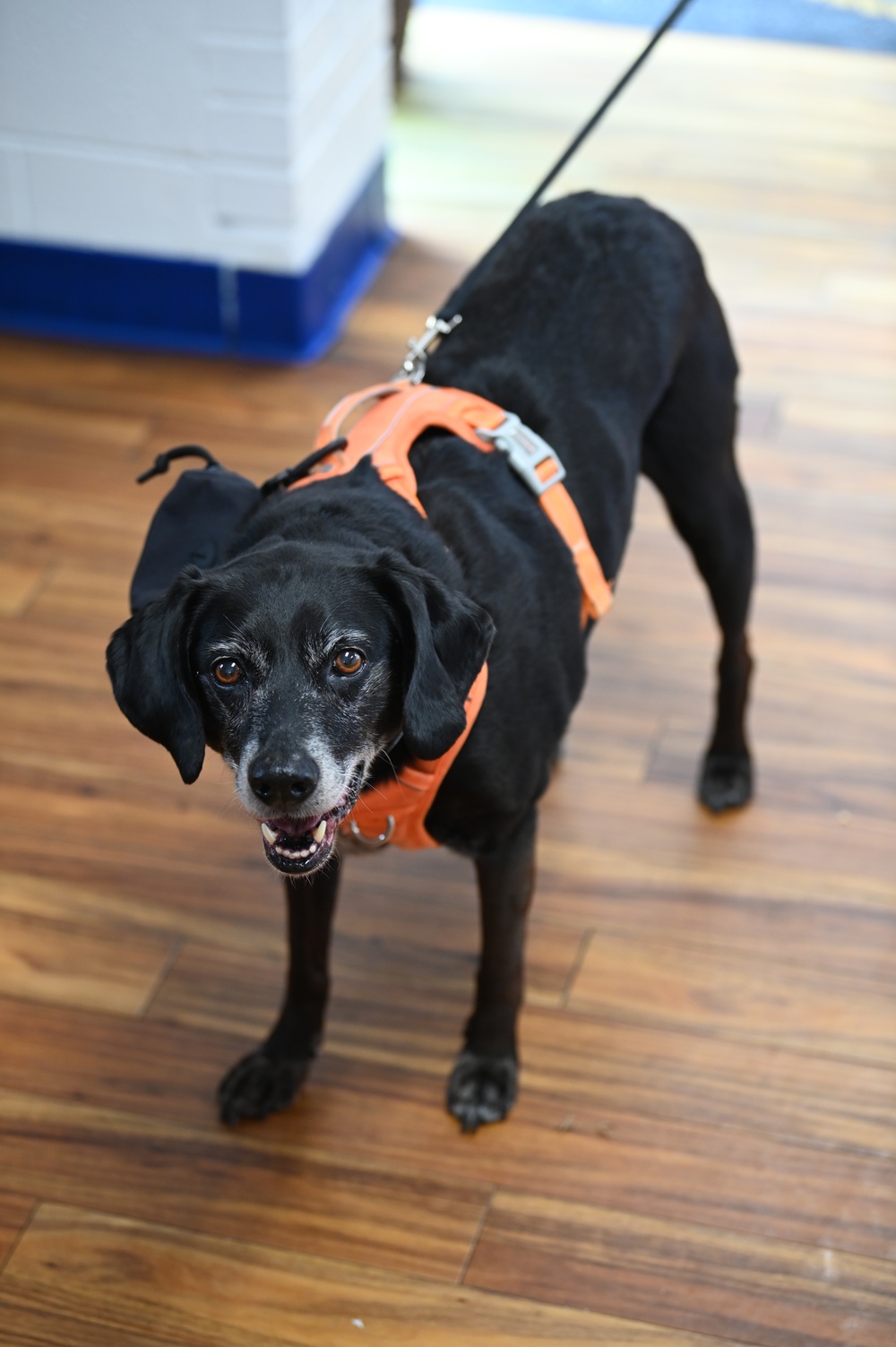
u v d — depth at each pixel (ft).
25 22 10.30
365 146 11.92
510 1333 5.67
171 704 4.92
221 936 7.30
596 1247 5.98
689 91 15.24
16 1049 6.76
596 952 7.19
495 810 5.66
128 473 10.23
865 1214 6.07
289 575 4.87
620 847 7.72
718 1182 6.20
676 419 7.20
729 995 6.98
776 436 10.59
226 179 10.72
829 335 11.62
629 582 9.45
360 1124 6.47
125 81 10.43
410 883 7.57
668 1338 5.65
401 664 5.08
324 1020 6.81
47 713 8.47
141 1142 6.40
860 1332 5.66
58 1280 5.86
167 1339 5.67
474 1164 6.30
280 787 4.67
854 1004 6.94
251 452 10.39
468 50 15.98
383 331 11.71
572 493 6.16
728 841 7.75
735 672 7.70
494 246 6.84
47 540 9.66
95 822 7.84
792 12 16.90
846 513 9.92
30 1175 6.25
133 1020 6.91
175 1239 6.02
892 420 10.75
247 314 11.36
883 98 15.20
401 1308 5.77
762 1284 5.82
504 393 6.28
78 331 11.65
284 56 10.09
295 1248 5.99
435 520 5.57
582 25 16.52
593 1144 6.37
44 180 11.03
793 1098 6.54
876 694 8.60
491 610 5.48
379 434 5.75
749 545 7.55
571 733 8.37
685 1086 6.59
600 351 6.52
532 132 14.44
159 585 5.55
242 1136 6.41
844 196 13.44
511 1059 6.54
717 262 12.46
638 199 7.21
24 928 7.31
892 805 7.94
